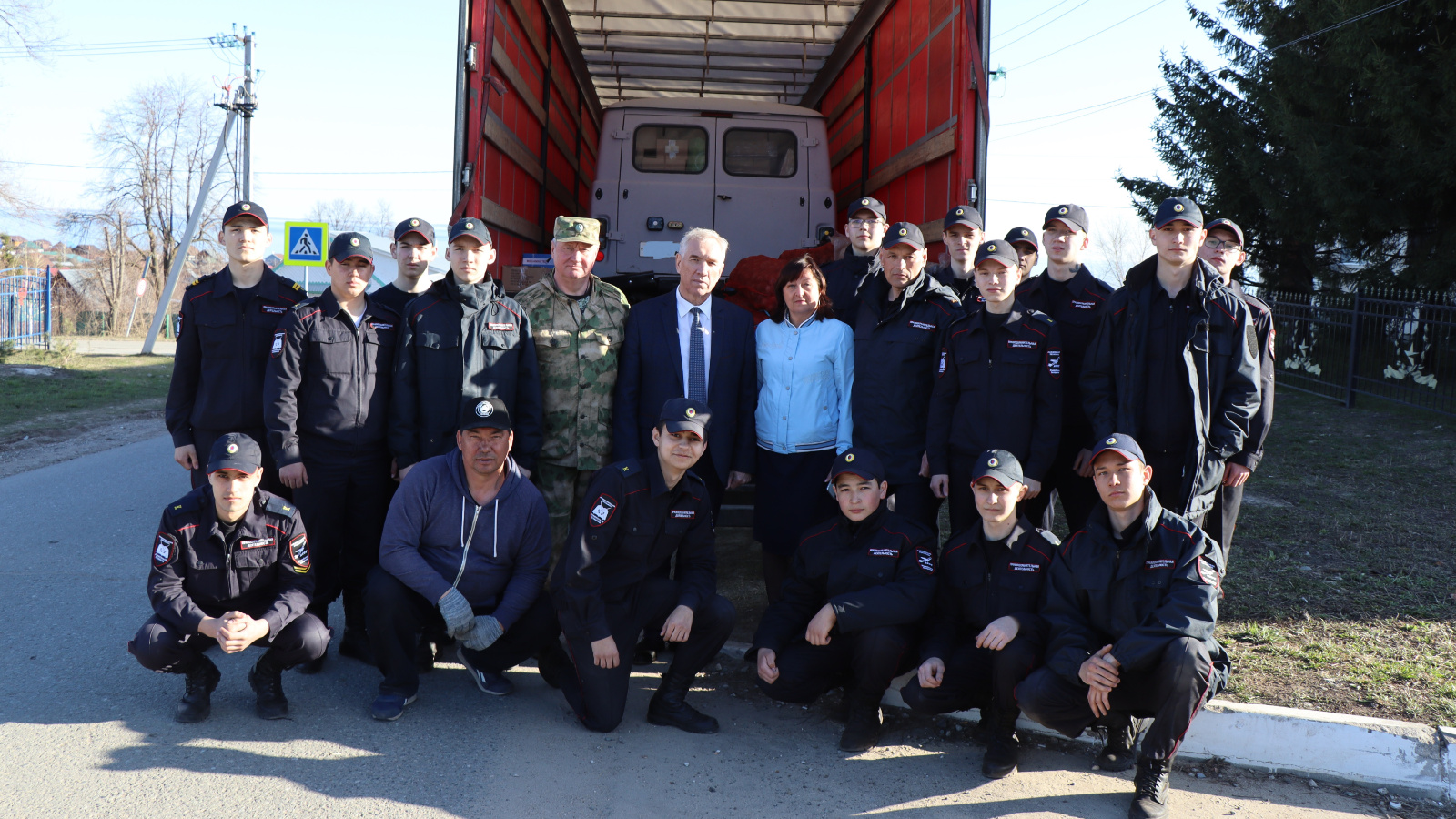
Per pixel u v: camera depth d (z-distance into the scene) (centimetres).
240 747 311
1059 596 318
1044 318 373
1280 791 306
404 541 346
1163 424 351
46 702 337
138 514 629
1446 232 1117
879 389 395
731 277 553
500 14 523
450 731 332
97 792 277
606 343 402
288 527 342
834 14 708
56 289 3547
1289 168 1260
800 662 344
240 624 312
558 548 408
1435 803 301
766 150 653
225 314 401
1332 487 708
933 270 469
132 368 1742
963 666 330
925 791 303
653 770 310
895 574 345
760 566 563
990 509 327
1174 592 299
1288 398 1158
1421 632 420
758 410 410
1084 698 308
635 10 716
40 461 830
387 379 395
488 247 396
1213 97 1433
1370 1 1102
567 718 349
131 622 422
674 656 346
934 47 541
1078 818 288
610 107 644
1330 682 367
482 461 344
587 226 396
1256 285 1525
